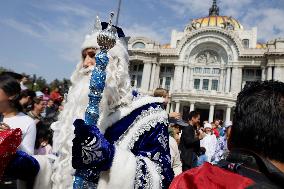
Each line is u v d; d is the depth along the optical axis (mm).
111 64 3182
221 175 1866
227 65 60781
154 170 2838
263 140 1860
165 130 3258
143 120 3158
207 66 63219
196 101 54312
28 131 4789
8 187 4340
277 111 1871
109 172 2564
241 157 1934
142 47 65312
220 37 61219
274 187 1688
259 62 58656
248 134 1915
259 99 1932
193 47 63562
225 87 60656
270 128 1854
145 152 3029
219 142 14500
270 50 56750
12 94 4793
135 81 66562
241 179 1777
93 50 3404
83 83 3332
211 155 15109
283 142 1846
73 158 2400
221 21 70625
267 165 1778
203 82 63281
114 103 3160
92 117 2557
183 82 63688
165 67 66812
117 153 2619
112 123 3096
